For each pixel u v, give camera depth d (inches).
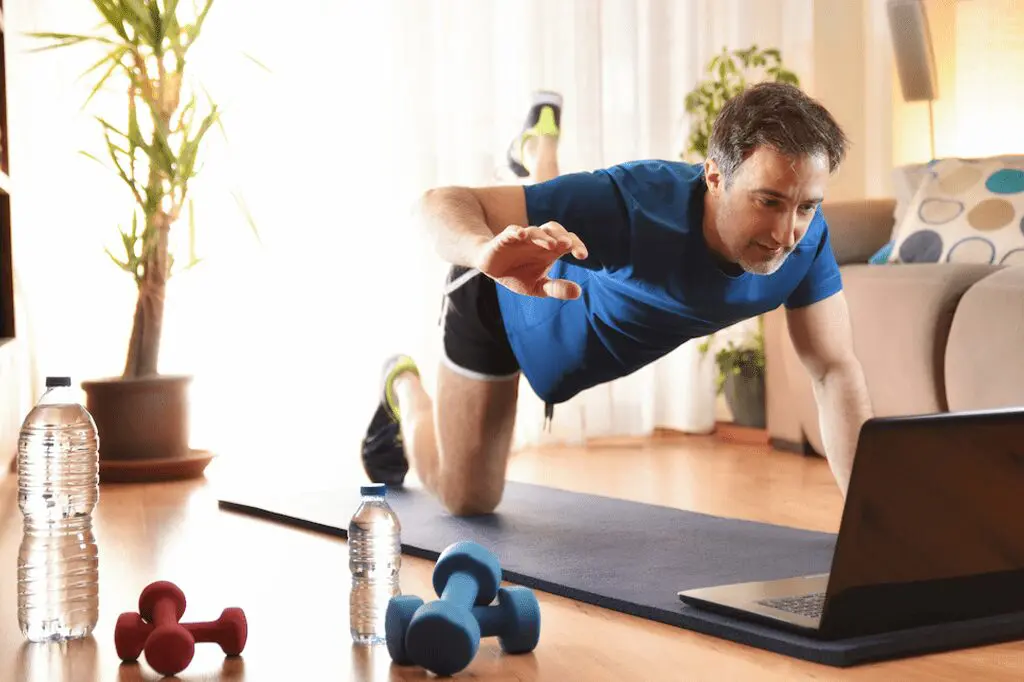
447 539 89.4
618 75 168.4
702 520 96.2
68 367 145.9
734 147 65.8
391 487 117.0
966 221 125.1
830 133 64.9
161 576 79.3
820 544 85.4
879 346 120.4
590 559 81.2
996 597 64.1
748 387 161.0
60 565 62.8
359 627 61.8
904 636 59.6
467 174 160.6
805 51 177.5
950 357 112.4
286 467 137.3
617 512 100.8
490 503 99.5
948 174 132.0
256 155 153.6
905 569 60.5
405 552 87.6
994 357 108.1
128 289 147.6
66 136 144.5
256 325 154.4
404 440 107.7
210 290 152.8
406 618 57.1
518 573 76.8
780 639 59.4
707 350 169.2
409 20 156.5
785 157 64.1
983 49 164.1
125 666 57.7
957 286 114.9
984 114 164.4
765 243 66.9
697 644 61.4
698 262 72.2
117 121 145.9
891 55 176.6
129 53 141.4
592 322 82.3
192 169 134.6
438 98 158.9
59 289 145.2
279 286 154.9
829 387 82.2
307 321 155.9
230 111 152.3
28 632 62.4
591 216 72.1
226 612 59.6
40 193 143.5
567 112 164.4
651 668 57.1
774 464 137.0
